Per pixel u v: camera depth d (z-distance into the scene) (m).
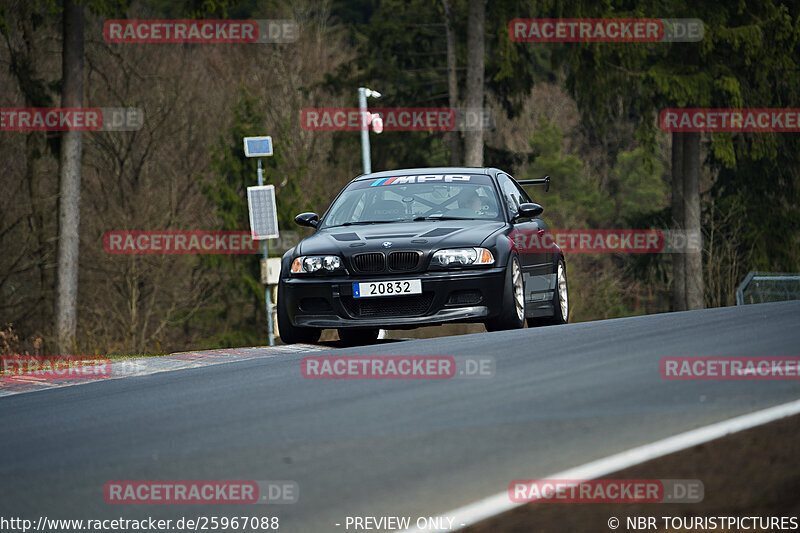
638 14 106.25
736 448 14.88
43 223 113.81
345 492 14.36
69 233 97.25
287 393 22.77
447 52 134.50
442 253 34.84
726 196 125.81
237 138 122.44
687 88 107.88
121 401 24.11
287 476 15.41
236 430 18.95
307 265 35.78
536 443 16.03
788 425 15.88
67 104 96.81
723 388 19.20
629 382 20.41
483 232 36.22
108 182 128.88
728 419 16.59
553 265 42.66
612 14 106.50
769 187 123.12
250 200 88.12
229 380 26.02
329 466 15.75
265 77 164.25
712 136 110.88
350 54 174.25
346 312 35.00
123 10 90.44
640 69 109.56
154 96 131.62
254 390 23.69
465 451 15.91
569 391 19.97
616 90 109.38
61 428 21.06
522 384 21.19
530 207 39.53
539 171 185.38
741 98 109.50
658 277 131.88
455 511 13.10
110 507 14.73
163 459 17.16
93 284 120.38
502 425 17.42
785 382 19.44
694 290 122.12
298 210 125.25
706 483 13.55
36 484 16.28
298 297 35.91
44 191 126.00
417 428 17.75
